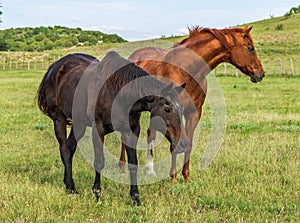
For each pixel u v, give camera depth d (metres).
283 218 5.66
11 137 10.61
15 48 93.25
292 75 30.14
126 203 6.23
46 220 5.48
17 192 6.44
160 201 6.19
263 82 25.88
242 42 7.20
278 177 7.29
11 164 8.25
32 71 38.91
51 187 6.82
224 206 5.96
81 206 6.03
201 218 5.60
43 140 10.38
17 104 16.69
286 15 76.94
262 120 12.91
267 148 9.32
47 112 7.08
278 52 44.16
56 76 6.85
